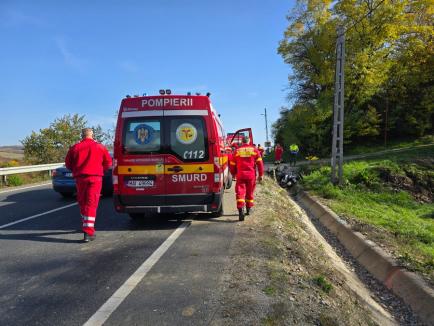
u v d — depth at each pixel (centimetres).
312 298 445
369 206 1435
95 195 699
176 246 646
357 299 530
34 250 641
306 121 3544
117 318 387
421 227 1060
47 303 427
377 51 3212
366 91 3278
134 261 570
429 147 2786
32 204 1137
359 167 2019
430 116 3875
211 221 849
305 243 745
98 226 828
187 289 456
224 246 636
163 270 525
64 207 1074
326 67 3328
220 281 479
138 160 776
